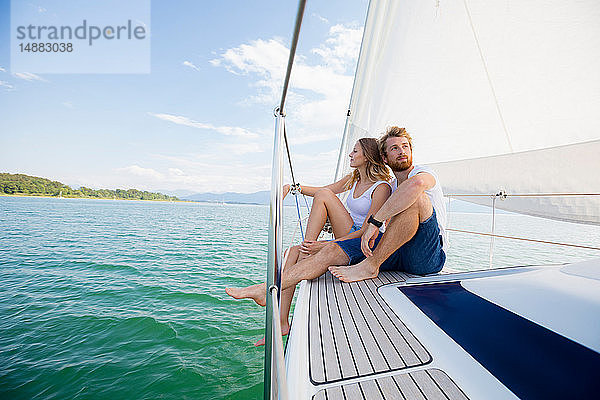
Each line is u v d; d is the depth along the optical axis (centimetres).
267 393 55
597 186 149
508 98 179
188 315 445
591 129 151
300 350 77
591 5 140
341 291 124
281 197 79
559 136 162
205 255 949
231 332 385
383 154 175
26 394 272
